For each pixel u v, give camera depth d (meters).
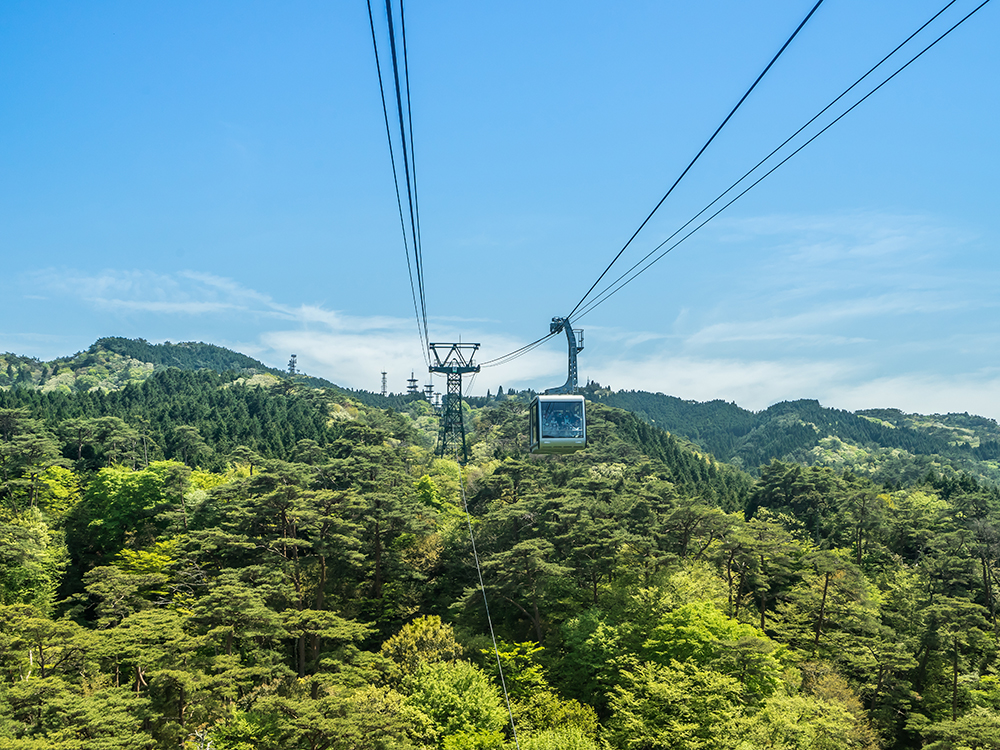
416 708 47.06
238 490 70.94
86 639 47.72
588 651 58.41
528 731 49.00
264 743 41.47
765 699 51.50
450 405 133.38
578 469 103.19
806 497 113.69
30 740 37.44
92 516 86.81
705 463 182.12
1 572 69.00
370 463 83.00
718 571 77.75
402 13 8.59
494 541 74.75
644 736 46.84
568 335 35.53
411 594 72.31
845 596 75.94
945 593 83.62
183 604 62.97
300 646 57.31
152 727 46.62
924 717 62.66
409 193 13.91
